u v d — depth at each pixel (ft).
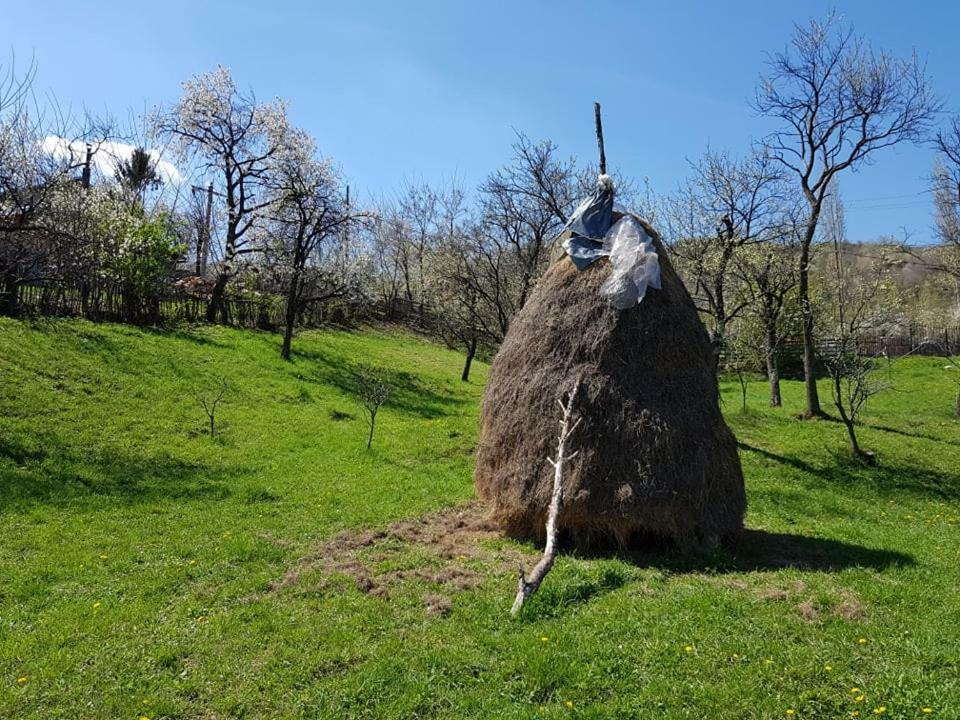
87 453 46.98
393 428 64.03
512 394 33.50
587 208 35.76
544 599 24.39
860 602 24.30
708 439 31.42
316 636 21.90
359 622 22.98
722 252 70.44
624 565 28.66
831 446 65.21
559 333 33.14
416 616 23.45
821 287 93.40
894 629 21.75
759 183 71.15
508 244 89.81
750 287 75.41
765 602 24.21
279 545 32.68
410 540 33.53
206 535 33.86
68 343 66.33
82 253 52.65
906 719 16.49
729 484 32.04
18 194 49.93
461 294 96.43
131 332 75.97
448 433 61.67
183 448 51.39
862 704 17.17
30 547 30.99
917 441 69.82
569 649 20.42
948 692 17.42
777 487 51.24
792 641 20.80
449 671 19.47
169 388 63.62
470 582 26.61
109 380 61.52
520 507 31.91
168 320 85.87
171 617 23.80
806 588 25.80
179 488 42.04
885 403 97.96
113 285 79.15
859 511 46.42
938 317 136.67
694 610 23.26
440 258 107.65
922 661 19.29
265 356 82.53
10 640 21.63
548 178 77.56
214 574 28.43
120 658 20.59
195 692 18.89
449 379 98.99
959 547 36.04
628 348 31.86
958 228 91.45
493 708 17.66
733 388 114.01
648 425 30.55
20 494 37.73
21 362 59.00
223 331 90.02
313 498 41.75
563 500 30.40
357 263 122.01
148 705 18.06
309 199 98.27
